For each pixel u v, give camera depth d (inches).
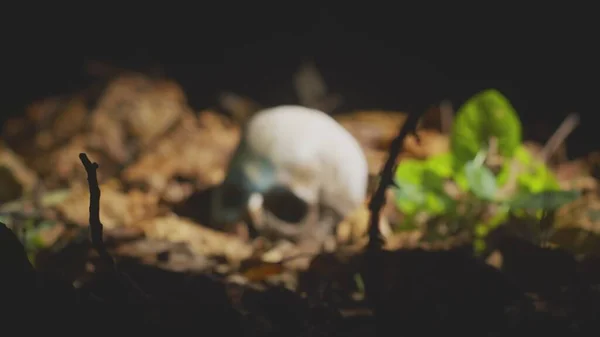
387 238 66.2
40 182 77.2
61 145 82.8
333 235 68.5
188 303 55.1
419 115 55.6
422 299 56.1
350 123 85.7
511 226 63.2
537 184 66.7
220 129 87.5
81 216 69.1
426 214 67.7
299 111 69.7
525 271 59.1
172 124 84.8
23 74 116.9
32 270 52.0
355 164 68.9
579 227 62.2
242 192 67.8
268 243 67.1
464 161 67.4
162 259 61.1
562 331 54.4
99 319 52.4
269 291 57.3
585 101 103.0
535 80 111.3
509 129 67.2
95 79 99.5
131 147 82.4
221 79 115.2
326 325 55.4
